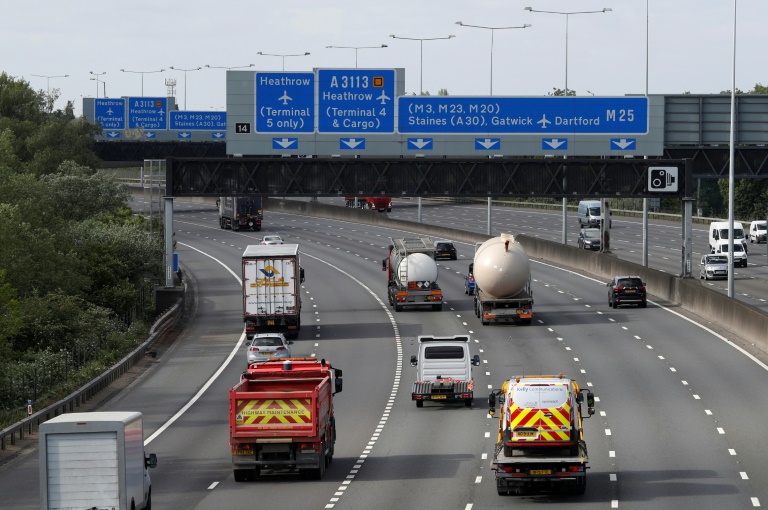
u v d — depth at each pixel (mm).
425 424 116875
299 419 90688
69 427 70938
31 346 172000
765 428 111750
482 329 185750
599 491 86312
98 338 177375
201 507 82562
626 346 166125
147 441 111000
